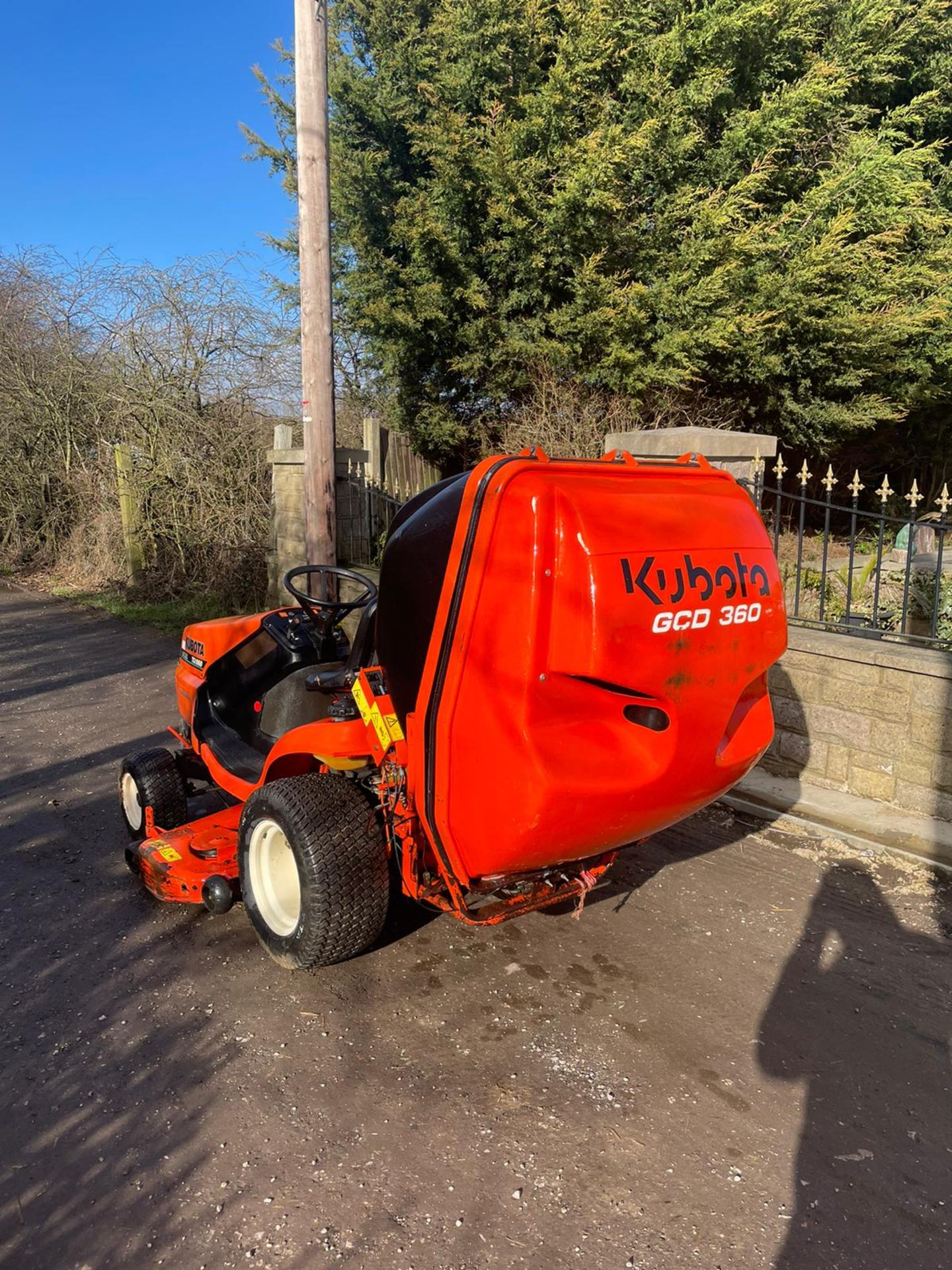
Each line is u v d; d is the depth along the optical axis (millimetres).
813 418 11727
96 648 9164
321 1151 2506
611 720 2613
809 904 3932
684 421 10914
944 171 13438
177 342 11641
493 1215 2297
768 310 10430
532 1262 2158
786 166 11250
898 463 16156
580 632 2420
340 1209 2307
